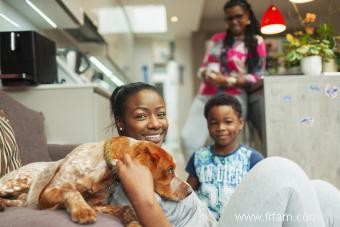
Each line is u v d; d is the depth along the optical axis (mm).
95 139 1881
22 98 1885
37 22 2500
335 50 1729
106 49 3689
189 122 2396
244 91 2211
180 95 5492
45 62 1978
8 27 2061
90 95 1889
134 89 974
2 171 1083
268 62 2182
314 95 1764
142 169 749
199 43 5418
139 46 5789
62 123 1891
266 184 765
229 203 815
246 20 2168
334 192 961
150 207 713
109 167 769
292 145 1769
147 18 5156
